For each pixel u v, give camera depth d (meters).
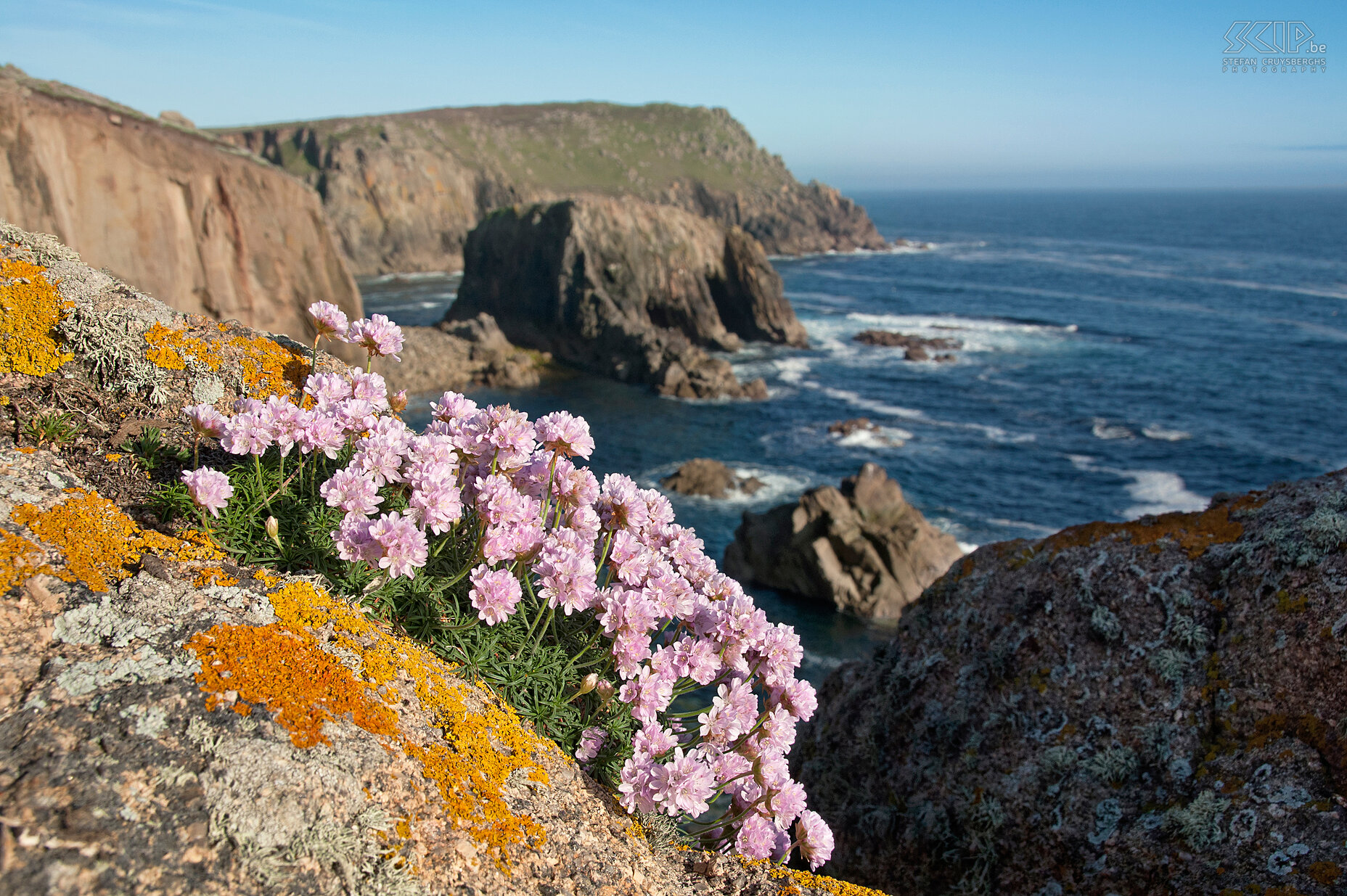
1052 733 5.55
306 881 2.11
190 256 27.31
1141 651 5.53
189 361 4.07
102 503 2.97
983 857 5.29
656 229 61.53
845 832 6.21
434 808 2.45
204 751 2.21
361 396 3.82
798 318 77.12
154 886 1.92
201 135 27.73
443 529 3.05
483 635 3.36
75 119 24.41
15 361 3.59
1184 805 4.78
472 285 66.12
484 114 190.25
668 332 55.50
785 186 171.75
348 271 31.05
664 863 3.02
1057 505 31.20
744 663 3.46
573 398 47.75
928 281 105.25
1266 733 4.74
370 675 2.73
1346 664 4.60
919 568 22.39
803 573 23.14
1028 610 6.23
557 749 3.16
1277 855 4.22
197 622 2.57
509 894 2.39
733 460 36.16
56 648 2.36
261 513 3.34
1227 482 33.59
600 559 4.00
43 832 1.88
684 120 198.88
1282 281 105.69
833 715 7.16
